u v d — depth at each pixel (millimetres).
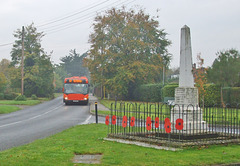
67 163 6645
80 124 16656
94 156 7492
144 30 49781
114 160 6863
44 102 46469
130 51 46188
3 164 6551
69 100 36250
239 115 19203
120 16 48188
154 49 49219
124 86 45688
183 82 10883
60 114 24766
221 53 23938
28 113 26250
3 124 17438
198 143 8453
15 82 62156
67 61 125562
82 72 123625
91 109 28188
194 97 10719
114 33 48094
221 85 24031
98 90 78000
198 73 22031
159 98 40156
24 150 8219
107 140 9922
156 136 9953
